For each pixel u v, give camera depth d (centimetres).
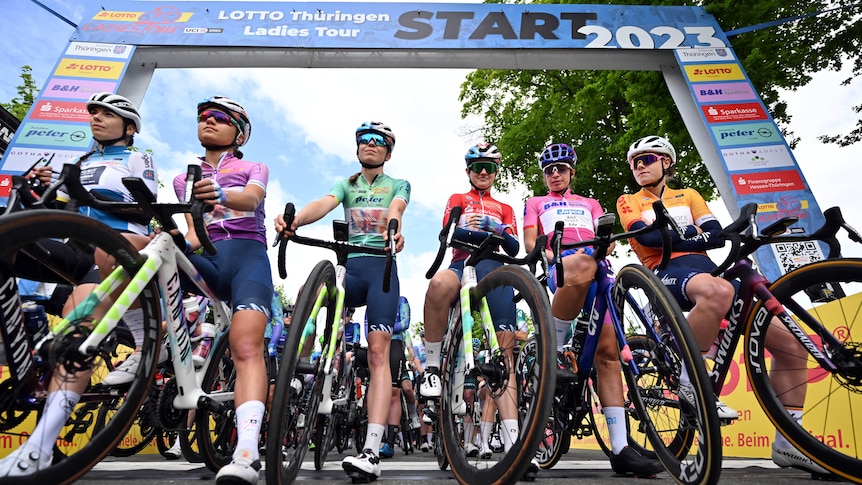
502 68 767
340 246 242
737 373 440
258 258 229
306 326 200
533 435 164
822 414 324
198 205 176
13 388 174
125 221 239
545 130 1298
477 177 321
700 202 304
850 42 930
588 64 767
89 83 677
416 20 760
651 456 267
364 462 221
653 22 770
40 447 151
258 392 194
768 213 653
